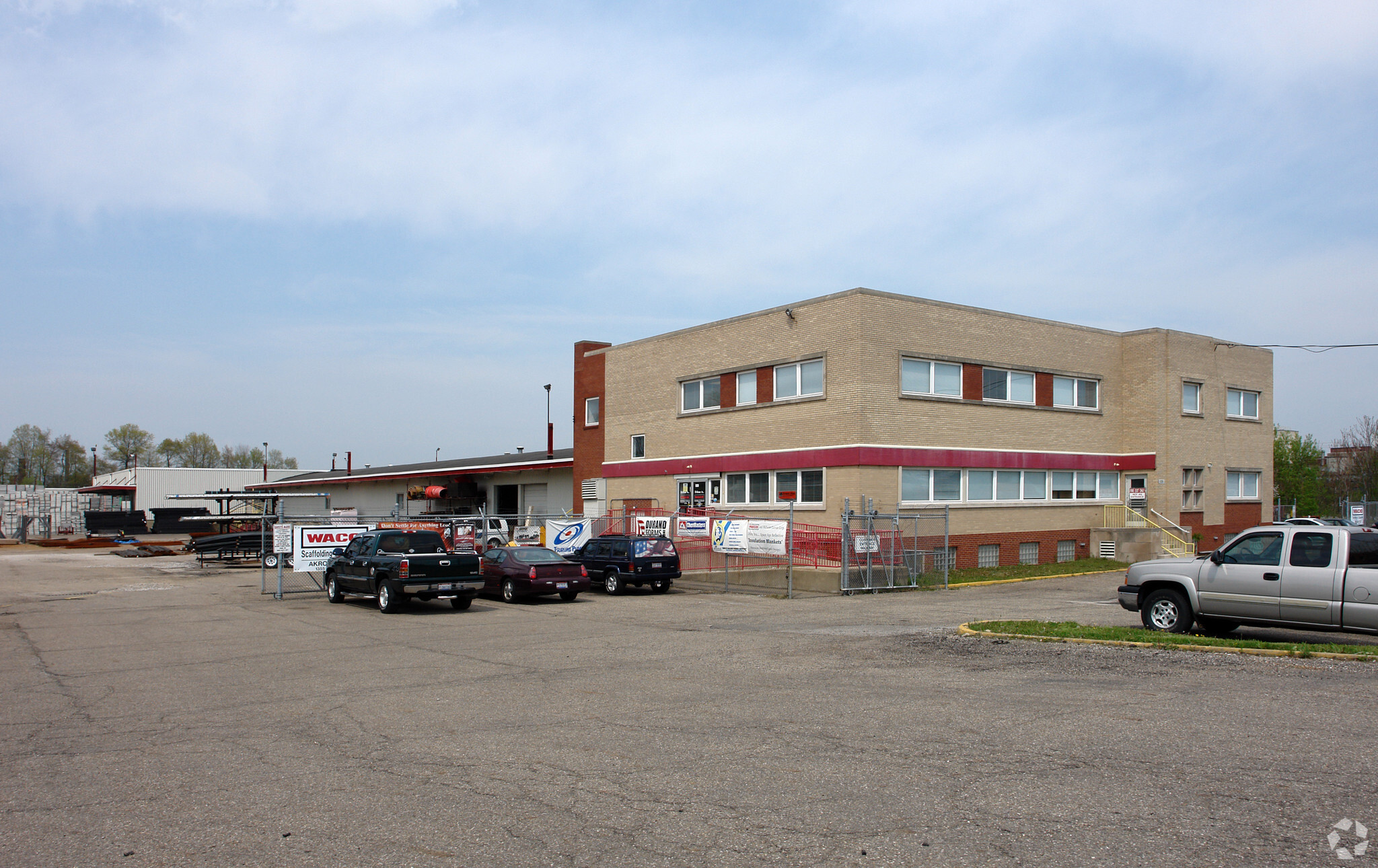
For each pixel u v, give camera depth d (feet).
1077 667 38.63
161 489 290.35
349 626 59.52
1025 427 100.99
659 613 65.92
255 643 51.83
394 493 206.49
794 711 31.19
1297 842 18.33
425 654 46.55
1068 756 24.79
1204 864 17.29
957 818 20.10
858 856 18.03
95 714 32.94
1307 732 26.89
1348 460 208.44
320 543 79.36
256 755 26.68
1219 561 45.93
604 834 19.57
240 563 132.57
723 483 103.50
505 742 27.63
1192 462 112.16
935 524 91.56
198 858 18.54
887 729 28.35
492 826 20.15
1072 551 105.60
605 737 27.99
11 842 19.56
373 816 21.01
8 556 159.12
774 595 79.30
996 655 42.52
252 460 506.89
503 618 64.03
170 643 52.24
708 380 107.24
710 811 20.90
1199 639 42.98
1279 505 156.15
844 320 89.35
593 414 127.13
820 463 90.74
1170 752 24.99
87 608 73.36
